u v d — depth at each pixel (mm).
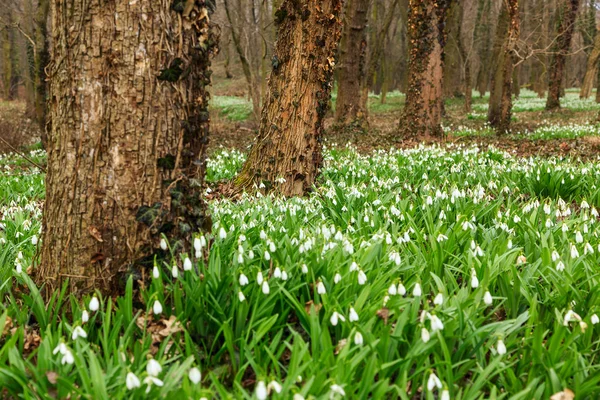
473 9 40344
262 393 2146
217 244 3646
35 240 4098
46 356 2578
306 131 7164
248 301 3143
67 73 3203
